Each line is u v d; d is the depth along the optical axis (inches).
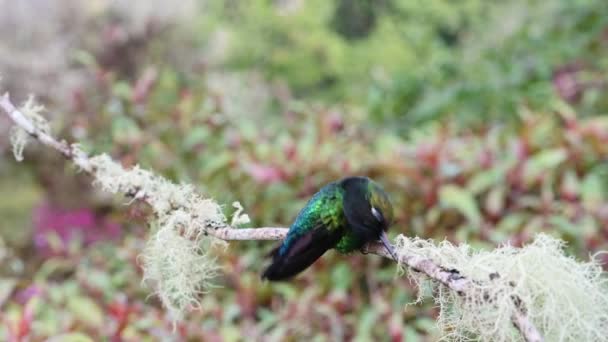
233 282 237.3
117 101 309.9
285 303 231.9
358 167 258.7
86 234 317.1
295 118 347.6
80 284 238.2
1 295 226.5
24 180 429.7
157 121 306.3
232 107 339.0
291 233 116.5
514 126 319.0
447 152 267.1
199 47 461.1
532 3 539.5
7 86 387.2
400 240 109.3
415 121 383.2
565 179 238.4
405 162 257.3
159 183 133.6
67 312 220.5
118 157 277.0
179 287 128.3
